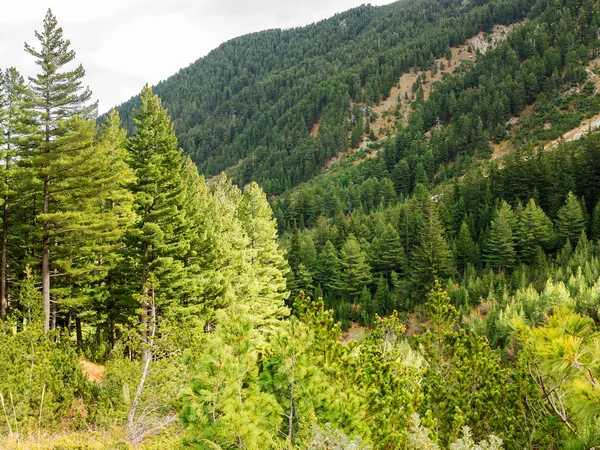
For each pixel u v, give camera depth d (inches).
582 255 1974.7
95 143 745.6
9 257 834.8
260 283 1194.6
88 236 765.3
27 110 713.0
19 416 337.1
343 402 263.6
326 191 5098.4
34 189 721.6
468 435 286.4
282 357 258.4
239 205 1539.1
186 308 810.8
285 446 233.5
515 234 2399.1
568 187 2694.4
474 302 1963.6
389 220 3282.5
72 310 916.6
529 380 332.8
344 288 2423.7
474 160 5142.7
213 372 227.8
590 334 166.6
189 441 226.1
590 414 145.0
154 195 847.7
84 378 492.7
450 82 7047.2
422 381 446.9
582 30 6481.3
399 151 5885.8
